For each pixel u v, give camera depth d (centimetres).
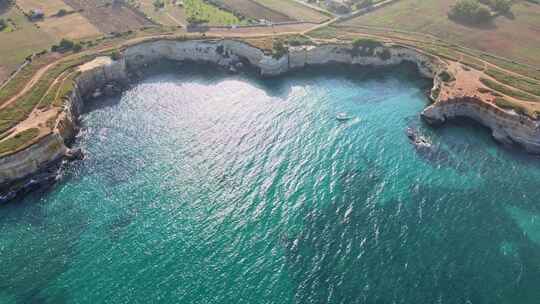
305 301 7138
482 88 11806
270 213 8788
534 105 10925
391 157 10212
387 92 12750
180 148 10631
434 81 12712
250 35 14912
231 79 13600
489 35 15225
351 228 8412
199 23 15988
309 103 12288
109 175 9894
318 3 18125
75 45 14162
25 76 12681
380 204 8938
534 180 9525
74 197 9362
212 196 9231
